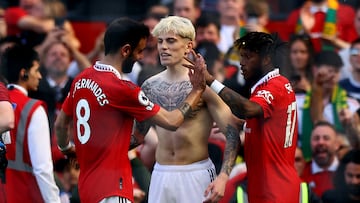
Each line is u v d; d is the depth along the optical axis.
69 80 19.44
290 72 18.86
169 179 15.38
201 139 15.38
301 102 19.64
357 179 18.34
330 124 18.98
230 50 20.56
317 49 21.17
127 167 14.69
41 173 15.81
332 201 18.38
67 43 21.20
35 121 15.83
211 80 14.92
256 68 15.23
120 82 14.45
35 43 21.30
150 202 15.59
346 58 20.25
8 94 15.05
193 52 15.09
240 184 16.39
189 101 14.68
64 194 17.69
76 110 14.76
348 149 18.95
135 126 15.77
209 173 15.44
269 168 15.23
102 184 14.54
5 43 20.81
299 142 19.17
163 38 15.12
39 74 16.52
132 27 14.57
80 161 14.86
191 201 15.36
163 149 15.52
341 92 20.03
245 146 15.38
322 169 18.78
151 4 22.61
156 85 15.41
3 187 15.59
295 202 15.38
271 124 15.12
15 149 15.83
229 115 15.16
